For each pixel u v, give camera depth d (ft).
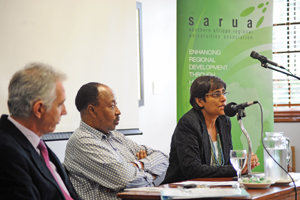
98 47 10.17
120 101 10.64
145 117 11.78
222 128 8.19
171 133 12.80
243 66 11.93
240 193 4.67
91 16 10.02
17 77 4.91
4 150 4.53
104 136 7.54
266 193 4.88
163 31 12.54
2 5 8.33
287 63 14.87
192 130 7.61
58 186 5.11
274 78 14.98
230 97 11.84
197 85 7.93
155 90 12.16
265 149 5.88
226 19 11.79
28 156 4.84
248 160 6.18
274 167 5.77
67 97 9.37
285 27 14.90
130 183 6.94
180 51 11.51
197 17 11.58
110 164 6.90
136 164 7.82
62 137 9.11
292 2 14.84
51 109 4.99
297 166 13.92
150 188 5.52
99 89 7.47
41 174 4.92
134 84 11.03
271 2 12.03
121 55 10.73
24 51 8.64
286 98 14.79
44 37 9.02
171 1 12.85
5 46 8.34
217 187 5.46
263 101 12.02
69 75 9.46
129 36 10.96
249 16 11.96
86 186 7.00
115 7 10.61
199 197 4.55
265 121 12.02
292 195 5.35
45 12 9.05
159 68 12.37
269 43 12.05
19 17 8.59
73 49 9.59
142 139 11.61
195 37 11.55
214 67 11.69
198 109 8.02
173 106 12.91
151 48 12.06
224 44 11.77
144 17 11.80
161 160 8.24
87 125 7.41
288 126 14.06
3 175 4.44
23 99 4.83
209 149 7.75
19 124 4.94
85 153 7.01
